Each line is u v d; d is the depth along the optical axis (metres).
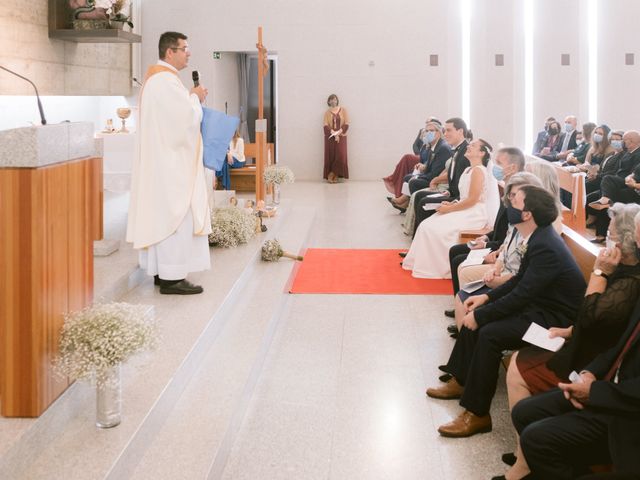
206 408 3.46
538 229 3.66
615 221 3.09
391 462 3.38
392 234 9.06
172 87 4.56
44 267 2.70
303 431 3.68
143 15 14.80
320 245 8.37
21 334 2.65
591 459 2.66
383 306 5.94
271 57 15.70
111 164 6.58
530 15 14.80
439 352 4.86
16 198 2.62
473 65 14.95
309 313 5.74
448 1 14.79
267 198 9.78
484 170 6.74
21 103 8.93
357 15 14.88
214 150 4.84
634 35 14.75
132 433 2.87
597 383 2.54
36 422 2.67
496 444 3.56
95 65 10.42
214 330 4.41
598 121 14.98
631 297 2.89
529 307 3.66
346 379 4.39
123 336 2.75
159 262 4.71
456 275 5.45
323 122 15.13
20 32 8.17
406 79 15.02
